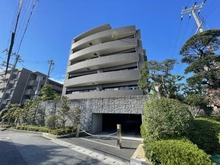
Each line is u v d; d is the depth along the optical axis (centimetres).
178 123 338
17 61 1391
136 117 1190
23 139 736
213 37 640
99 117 1030
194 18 885
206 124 408
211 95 585
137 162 363
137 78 1349
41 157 432
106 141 679
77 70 1784
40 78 2488
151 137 361
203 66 652
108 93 1370
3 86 2330
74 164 376
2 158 422
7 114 1443
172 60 827
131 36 1666
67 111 982
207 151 366
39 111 1199
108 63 1542
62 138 739
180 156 274
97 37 1753
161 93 792
